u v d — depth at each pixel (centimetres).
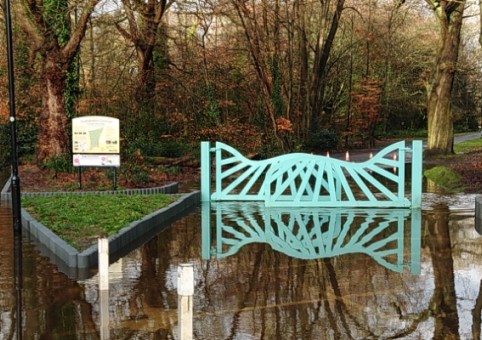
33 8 1862
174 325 579
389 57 4447
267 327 578
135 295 684
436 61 3119
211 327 578
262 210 1436
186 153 2684
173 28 2866
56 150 2002
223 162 1591
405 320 600
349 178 2155
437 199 1608
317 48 3394
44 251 923
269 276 787
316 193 1491
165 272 800
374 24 4194
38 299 662
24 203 1332
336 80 4269
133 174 1755
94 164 1562
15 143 1084
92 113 2664
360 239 1054
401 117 5547
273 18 3030
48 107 1997
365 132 4416
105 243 638
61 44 2058
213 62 3114
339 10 3319
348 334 558
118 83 2814
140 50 2723
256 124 3033
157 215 1194
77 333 555
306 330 569
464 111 5919
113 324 581
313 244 1011
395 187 1930
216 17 3127
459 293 696
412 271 808
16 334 552
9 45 1091
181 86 3020
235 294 698
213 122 3003
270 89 2903
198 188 1878
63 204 1283
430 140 3112
